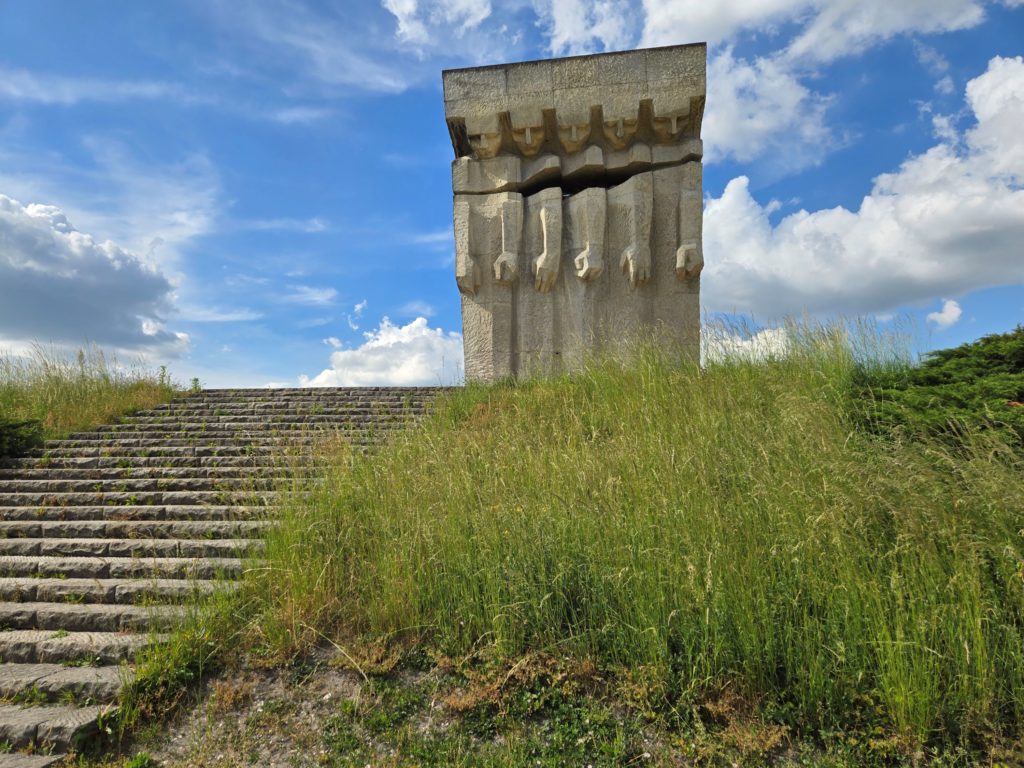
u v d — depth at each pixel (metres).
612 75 11.28
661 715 3.55
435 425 8.20
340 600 4.66
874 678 3.56
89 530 6.25
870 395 6.90
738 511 4.62
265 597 4.70
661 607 3.97
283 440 8.50
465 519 5.04
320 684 3.99
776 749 3.36
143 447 8.70
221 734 3.67
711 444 5.81
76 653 4.35
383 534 5.14
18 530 6.30
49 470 7.89
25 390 11.73
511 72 11.54
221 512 6.43
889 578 3.89
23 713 3.76
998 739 3.24
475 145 11.67
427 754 3.46
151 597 5.02
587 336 11.09
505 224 11.48
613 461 5.71
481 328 11.61
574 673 3.86
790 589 3.96
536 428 7.29
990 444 4.68
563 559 4.46
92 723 3.63
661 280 11.34
